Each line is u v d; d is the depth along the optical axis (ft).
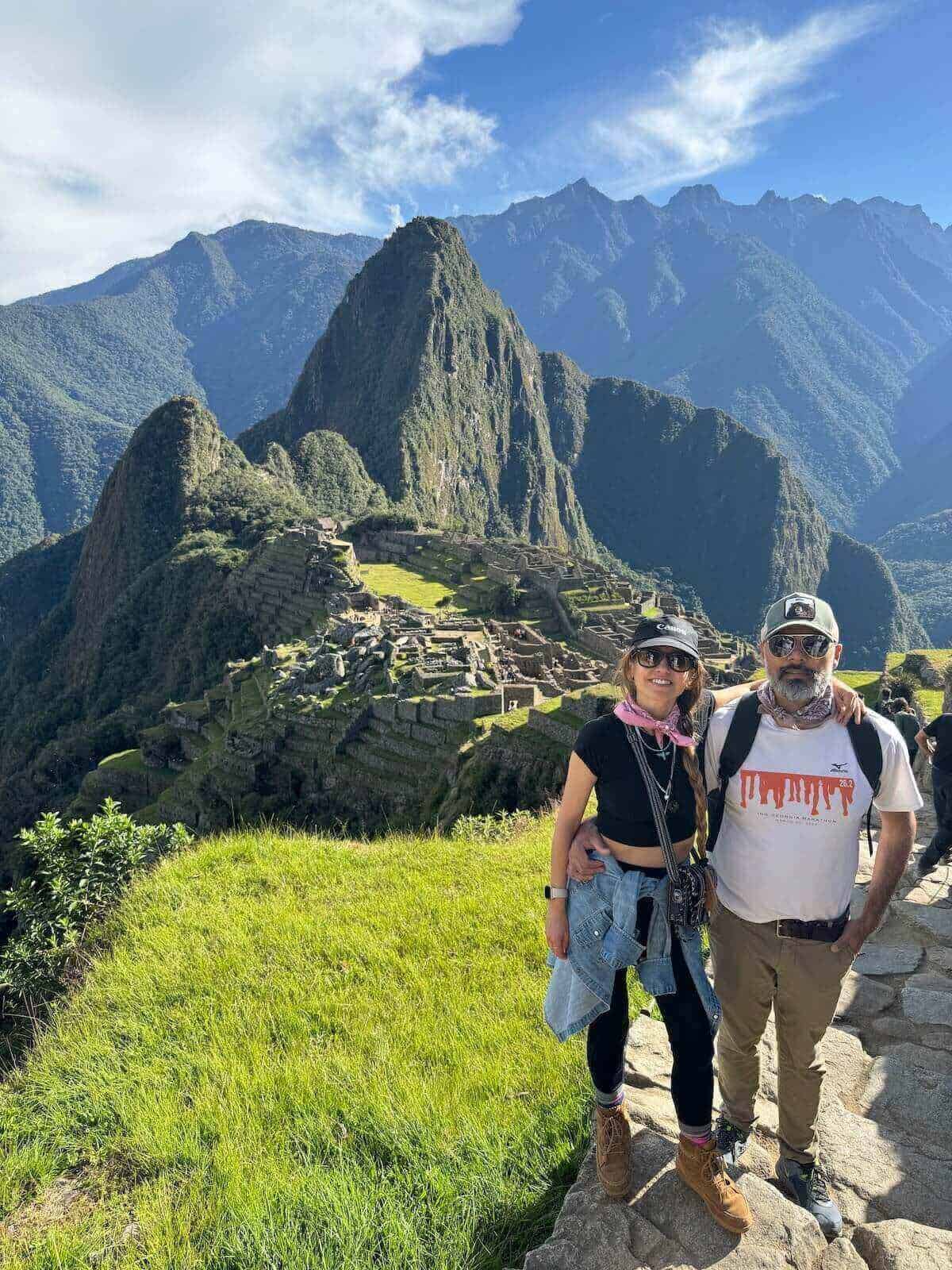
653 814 10.16
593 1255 9.96
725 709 10.80
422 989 18.75
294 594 256.73
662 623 10.28
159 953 22.43
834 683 10.52
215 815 110.83
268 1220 11.90
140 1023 18.85
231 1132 14.34
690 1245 10.02
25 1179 14.28
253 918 24.02
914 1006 17.34
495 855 29.17
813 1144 11.41
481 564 296.51
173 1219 12.50
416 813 94.38
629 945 9.99
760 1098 13.88
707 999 10.35
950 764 25.36
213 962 21.34
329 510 498.69
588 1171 11.51
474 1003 17.95
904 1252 9.74
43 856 27.91
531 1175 12.23
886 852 10.46
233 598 287.89
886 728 10.28
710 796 10.96
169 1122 14.83
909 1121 13.42
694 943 10.36
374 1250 11.08
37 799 205.98
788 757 10.33
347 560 258.78
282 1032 17.65
